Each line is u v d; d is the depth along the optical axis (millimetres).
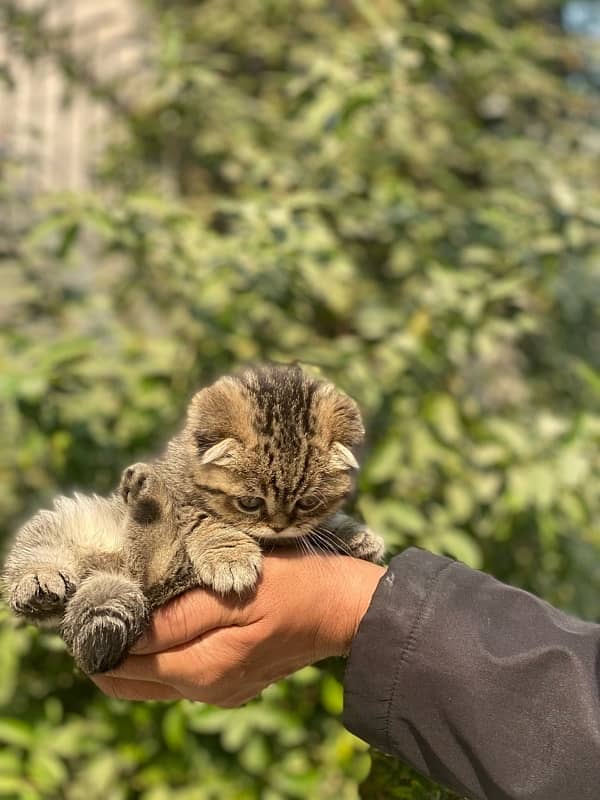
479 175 903
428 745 333
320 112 693
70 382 646
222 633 376
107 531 389
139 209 660
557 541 677
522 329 723
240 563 369
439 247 751
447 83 911
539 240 696
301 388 428
